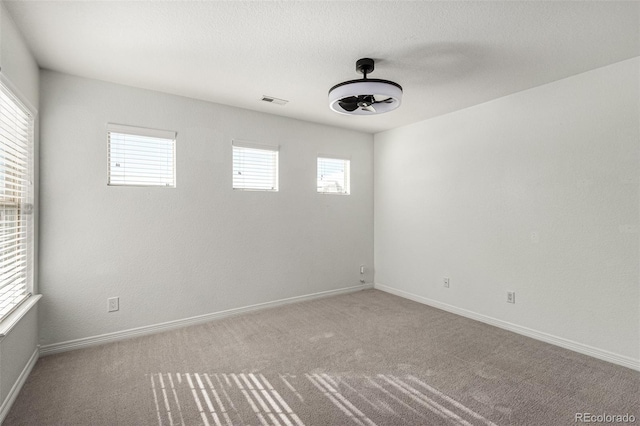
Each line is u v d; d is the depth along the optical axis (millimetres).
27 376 2279
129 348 2771
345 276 4523
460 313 3631
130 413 1908
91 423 1817
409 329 3207
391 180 4531
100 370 2395
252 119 3697
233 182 3596
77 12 1875
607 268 2535
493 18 1923
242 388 2172
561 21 1946
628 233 2428
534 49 2287
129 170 3010
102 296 2859
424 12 1870
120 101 2934
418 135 4133
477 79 2805
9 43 1896
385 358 2596
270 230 3850
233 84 2957
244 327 3262
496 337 3010
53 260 2652
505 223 3209
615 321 2490
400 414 1899
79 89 2758
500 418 1854
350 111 2701
